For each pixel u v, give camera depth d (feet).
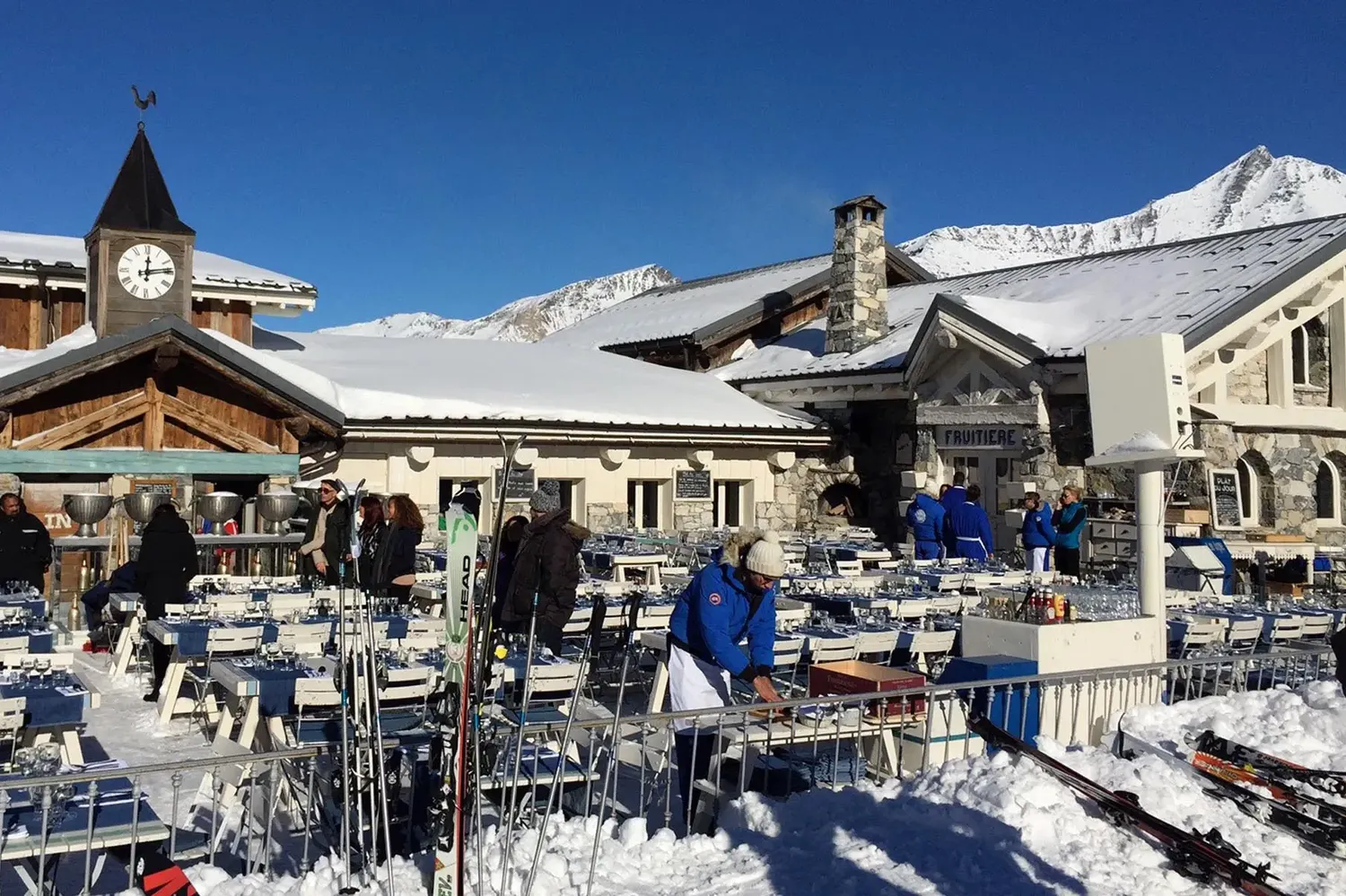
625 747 19.44
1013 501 52.47
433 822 16.05
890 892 14.85
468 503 17.94
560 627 25.09
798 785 19.38
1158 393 24.52
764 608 19.34
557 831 15.93
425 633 27.25
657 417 57.77
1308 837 17.80
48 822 13.69
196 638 25.67
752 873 15.30
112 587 34.99
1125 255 66.64
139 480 44.55
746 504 63.00
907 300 78.74
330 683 19.54
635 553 44.75
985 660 22.20
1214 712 23.26
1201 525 47.88
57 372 41.83
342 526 33.19
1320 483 56.18
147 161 49.83
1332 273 52.37
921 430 58.59
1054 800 17.84
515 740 17.95
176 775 14.39
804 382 66.23
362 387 52.49
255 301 58.95
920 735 20.65
